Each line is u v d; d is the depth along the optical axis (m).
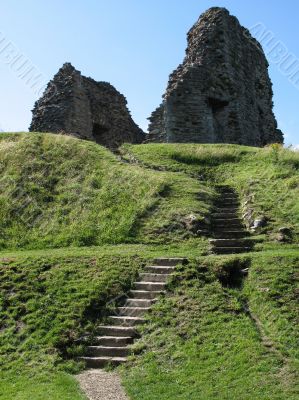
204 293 13.52
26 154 23.80
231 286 14.18
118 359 11.62
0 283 14.54
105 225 19.28
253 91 35.38
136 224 19.17
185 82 30.02
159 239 18.30
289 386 9.84
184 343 11.75
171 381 10.47
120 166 22.95
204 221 18.92
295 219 18.62
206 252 16.95
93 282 14.35
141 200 20.39
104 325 12.88
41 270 15.19
